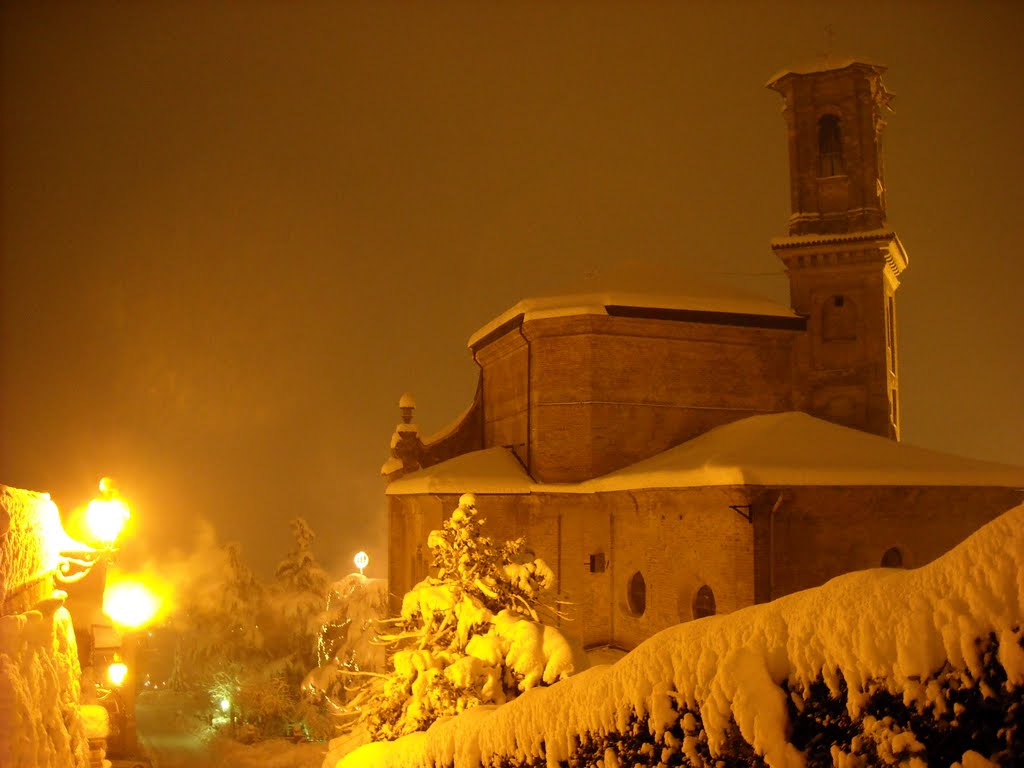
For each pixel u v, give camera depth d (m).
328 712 44.03
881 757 5.61
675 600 27.55
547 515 32.38
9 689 7.84
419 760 11.68
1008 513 5.30
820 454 26.52
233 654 49.09
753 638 6.69
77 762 11.01
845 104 35.19
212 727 46.69
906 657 5.49
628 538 30.20
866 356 33.97
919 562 26.64
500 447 36.06
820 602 6.34
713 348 33.50
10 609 9.28
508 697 15.59
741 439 28.19
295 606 50.66
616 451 32.34
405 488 34.62
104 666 18.02
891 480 25.56
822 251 34.25
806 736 6.24
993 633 5.13
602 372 32.50
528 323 32.88
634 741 7.66
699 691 6.98
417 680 15.91
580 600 31.64
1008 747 4.98
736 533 25.39
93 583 17.59
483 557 18.64
